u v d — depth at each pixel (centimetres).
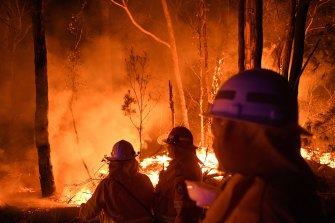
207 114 156
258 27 493
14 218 575
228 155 142
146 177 370
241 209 137
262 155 137
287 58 520
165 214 342
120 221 349
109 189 354
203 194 169
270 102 139
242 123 141
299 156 147
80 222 525
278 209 133
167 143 346
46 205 646
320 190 534
